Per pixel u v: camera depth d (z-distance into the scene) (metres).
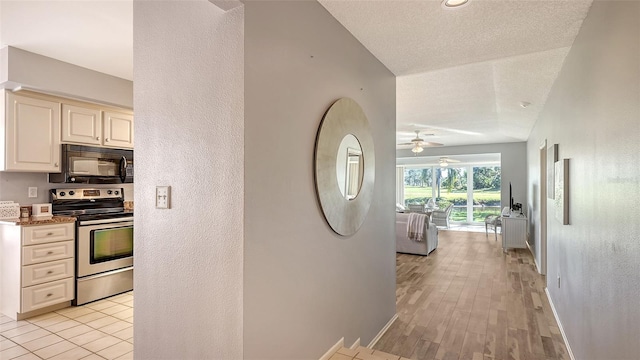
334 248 2.15
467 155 9.83
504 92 4.04
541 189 4.94
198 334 1.59
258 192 1.52
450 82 3.66
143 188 1.82
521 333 2.97
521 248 6.88
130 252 3.96
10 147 3.11
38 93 3.25
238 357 1.46
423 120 5.83
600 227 1.82
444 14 2.12
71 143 3.54
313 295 1.93
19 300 3.06
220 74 1.53
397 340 2.82
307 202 1.87
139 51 1.85
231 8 1.50
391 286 3.11
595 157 1.91
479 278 4.73
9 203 3.29
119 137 3.95
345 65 2.30
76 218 3.47
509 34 2.39
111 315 3.25
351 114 2.31
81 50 2.96
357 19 2.18
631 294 1.39
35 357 2.49
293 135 1.76
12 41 2.77
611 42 1.63
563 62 2.98
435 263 5.64
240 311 1.45
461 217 11.12
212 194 1.54
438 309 3.53
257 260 1.52
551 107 3.77
